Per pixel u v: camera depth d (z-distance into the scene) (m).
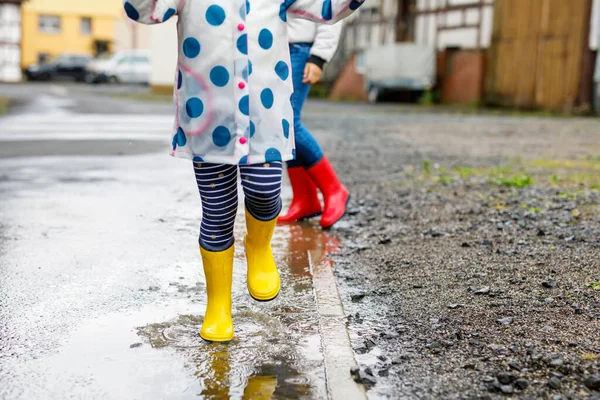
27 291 3.01
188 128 2.38
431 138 10.11
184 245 3.81
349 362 2.29
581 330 2.54
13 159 7.00
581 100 17.69
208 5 2.31
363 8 27.45
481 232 4.08
